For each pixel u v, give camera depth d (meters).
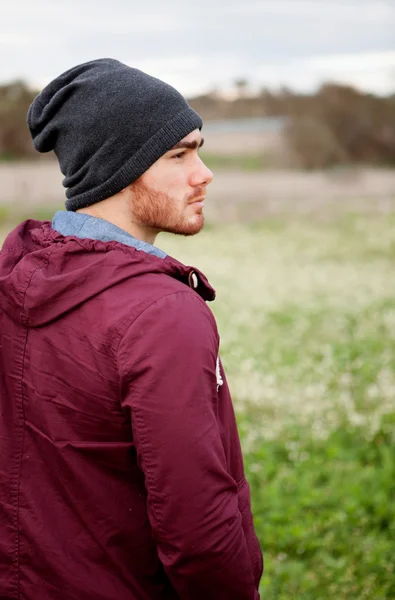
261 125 27.17
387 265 12.20
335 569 3.34
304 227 16.69
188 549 1.38
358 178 23.56
